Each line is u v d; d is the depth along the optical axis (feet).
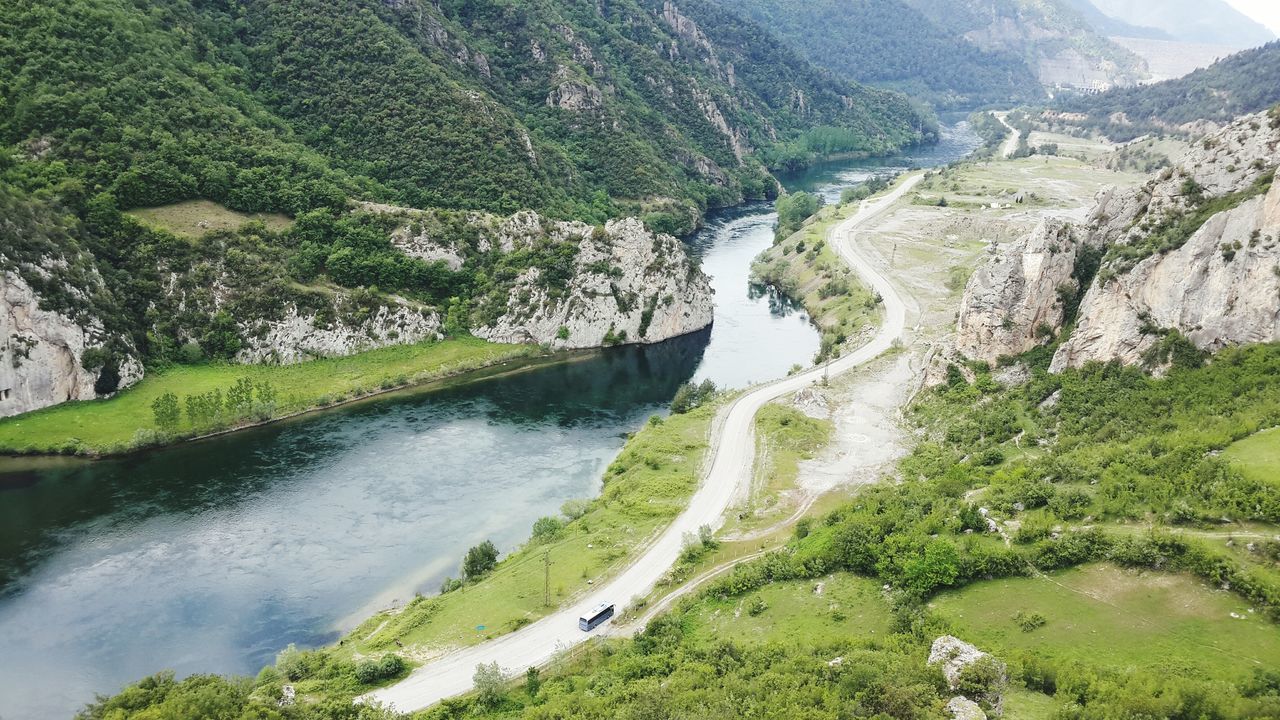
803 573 246.06
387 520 336.90
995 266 383.45
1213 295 283.79
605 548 293.84
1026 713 152.05
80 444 378.53
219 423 408.67
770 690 175.22
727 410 419.95
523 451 406.21
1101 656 173.47
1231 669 159.53
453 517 340.59
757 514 315.99
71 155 479.00
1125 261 318.04
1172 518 204.64
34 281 397.60
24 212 413.18
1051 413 312.29
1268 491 196.13
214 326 466.70
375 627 259.19
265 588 288.92
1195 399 266.57
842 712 157.79
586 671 223.92
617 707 187.83
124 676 243.81
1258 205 278.46
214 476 367.86
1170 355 290.76
